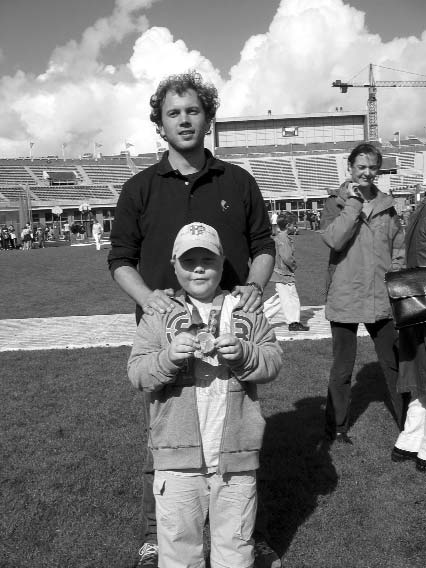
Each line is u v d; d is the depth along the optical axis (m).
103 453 5.03
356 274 4.93
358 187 4.95
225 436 2.89
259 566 3.31
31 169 86.44
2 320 13.08
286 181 85.00
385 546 3.54
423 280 4.30
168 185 3.36
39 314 13.80
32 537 3.73
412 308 4.25
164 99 3.27
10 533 3.77
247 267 3.47
